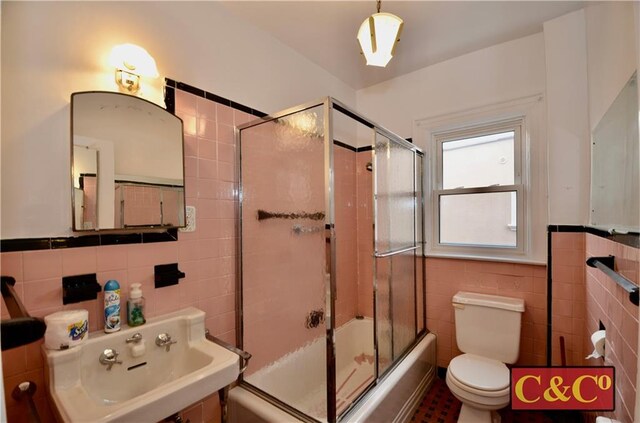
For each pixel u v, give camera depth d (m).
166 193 1.44
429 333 2.40
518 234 2.13
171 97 1.50
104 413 0.90
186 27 1.57
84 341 1.13
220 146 1.70
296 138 1.62
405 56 2.30
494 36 2.05
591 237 1.64
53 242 1.14
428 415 1.95
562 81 1.85
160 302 1.44
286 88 2.12
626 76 1.07
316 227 1.54
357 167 2.74
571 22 1.82
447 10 1.78
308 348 1.54
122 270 1.32
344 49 2.20
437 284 2.39
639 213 0.90
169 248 1.47
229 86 1.76
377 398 1.59
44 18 1.14
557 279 1.89
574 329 1.84
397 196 2.12
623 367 1.03
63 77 1.18
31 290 1.09
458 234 2.39
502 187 2.20
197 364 1.33
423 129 2.49
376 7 1.75
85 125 1.21
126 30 1.36
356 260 2.69
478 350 2.04
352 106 2.77
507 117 2.15
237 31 1.81
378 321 1.88
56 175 1.16
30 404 0.98
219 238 1.68
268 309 1.71
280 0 1.70
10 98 1.06
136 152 1.35
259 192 1.74
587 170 1.78
